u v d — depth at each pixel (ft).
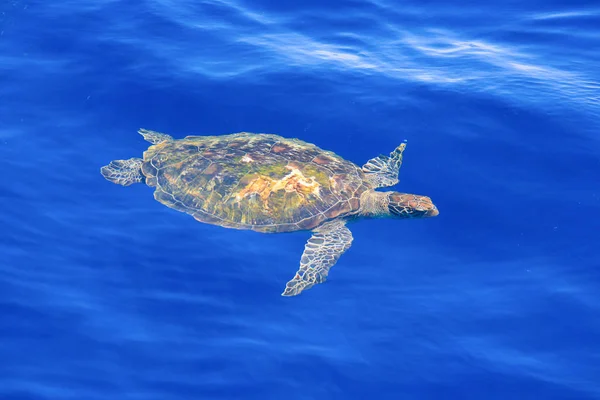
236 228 41.14
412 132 50.03
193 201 42.09
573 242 41.68
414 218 43.86
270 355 35.40
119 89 52.37
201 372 34.45
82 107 50.83
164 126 50.34
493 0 64.69
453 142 49.19
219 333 36.45
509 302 38.42
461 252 41.73
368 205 44.01
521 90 53.52
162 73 53.98
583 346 36.04
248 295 38.63
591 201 44.24
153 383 33.83
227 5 63.10
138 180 44.21
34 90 51.55
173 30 58.85
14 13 58.59
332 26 61.41
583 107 51.78
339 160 46.19
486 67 56.44
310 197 42.50
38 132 48.19
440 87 53.78
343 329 37.01
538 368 35.06
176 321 36.94
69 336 35.68
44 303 37.17
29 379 33.45
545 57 58.13
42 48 55.57
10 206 42.50
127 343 35.58
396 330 37.01
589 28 61.11
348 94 53.06
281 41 58.95
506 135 49.62
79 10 60.08
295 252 41.37
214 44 57.77
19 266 39.01
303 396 33.68
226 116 51.16
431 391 34.12
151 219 42.60
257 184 42.19
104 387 33.45
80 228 41.65
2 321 35.99
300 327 37.04
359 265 40.93
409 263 41.11
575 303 38.11
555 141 49.03
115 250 40.47
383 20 62.59
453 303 38.50
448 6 64.23
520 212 43.91
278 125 50.67
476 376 34.76
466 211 44.29
